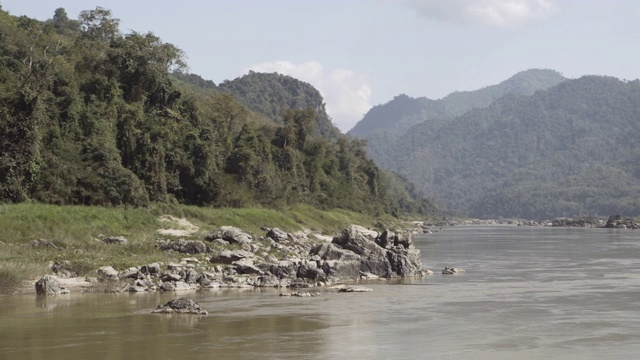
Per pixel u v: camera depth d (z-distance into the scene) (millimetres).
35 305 42969
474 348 31188
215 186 104500
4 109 77625
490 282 57438
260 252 69375
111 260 56531
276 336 33781
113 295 47688
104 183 84438
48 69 90375
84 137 89312
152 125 100500
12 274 48000
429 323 37469
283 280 54688
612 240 137375
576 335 34094
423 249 106188
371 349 30984
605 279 59500
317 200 155875
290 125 156625
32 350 30562
